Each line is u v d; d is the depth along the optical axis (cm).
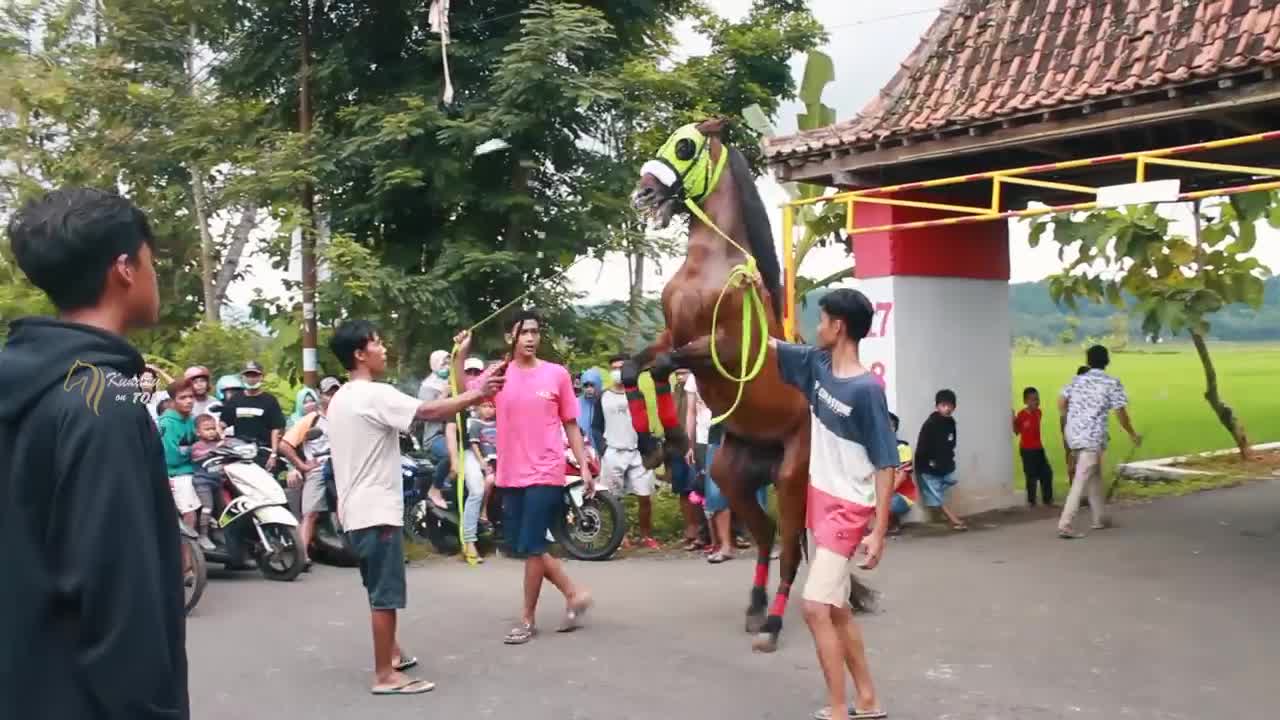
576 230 1405
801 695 553
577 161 1439
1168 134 975
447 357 1053
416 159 1335
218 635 710
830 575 471
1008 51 1022
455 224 1428
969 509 1152
